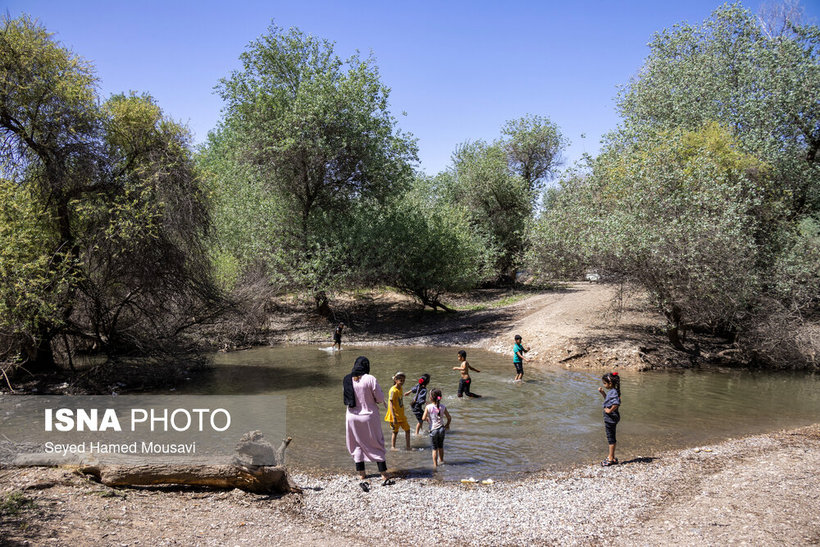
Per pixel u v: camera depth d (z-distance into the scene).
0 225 12.98
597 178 21.77
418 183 48.06
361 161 28.72
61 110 14.75
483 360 20.00
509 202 46.16
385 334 27.23
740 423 11.83
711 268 17.00
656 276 18.19
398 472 8.56
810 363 18.12
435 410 9.01
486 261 34.72
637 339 20.34
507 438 10.44
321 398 13.94
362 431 7.91
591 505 7.15
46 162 14.90
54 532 5.42
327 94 26.88
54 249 15.00
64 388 14.32
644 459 9.31
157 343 17.11
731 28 24.69
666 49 26.17
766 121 21.86
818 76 22.00
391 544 5.93
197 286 17.38
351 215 30.20
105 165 15.45
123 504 6.53
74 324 15.58
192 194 16.77
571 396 13.98
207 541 5.70
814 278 18.34
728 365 18.86
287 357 21.08
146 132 16.31
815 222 21.42
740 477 8.28
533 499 7.37
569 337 20.67
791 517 6.62
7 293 12.78
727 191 17.73
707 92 23.19
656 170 18.72
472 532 6.27
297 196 29.98
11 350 14.11
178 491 7.24
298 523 6.42
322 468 8.74
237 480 7.37
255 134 28.06
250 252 27.02
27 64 14.32
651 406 13.23
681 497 7.48
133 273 15.50
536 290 40.03
